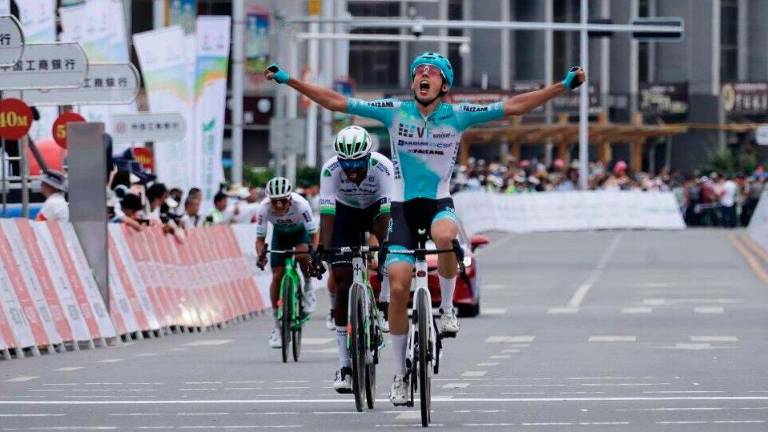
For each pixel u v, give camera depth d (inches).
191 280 2094.0
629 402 1084.5
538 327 1956.2
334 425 970.7
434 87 975.6
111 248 1849.2
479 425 960.9
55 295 1676.9
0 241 1584.6
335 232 1184.2
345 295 1095.0
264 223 1551.4
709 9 7755.9
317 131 4475.9
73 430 946.7
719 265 3405.5
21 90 2010.3
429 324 958.4
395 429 945.5
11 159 2140.7
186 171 2753.4
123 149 2586.1
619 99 7529.5
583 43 5064.0
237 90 3427.7
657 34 3725.4
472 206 4758.9
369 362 1055.0
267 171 4156.0
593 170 6343.5
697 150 7716.5
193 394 1175.0
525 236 4849.9
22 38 1766.7
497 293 2674.7
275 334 1590.8
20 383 1272.1
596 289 2738.7
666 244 4320.9
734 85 7775.6
